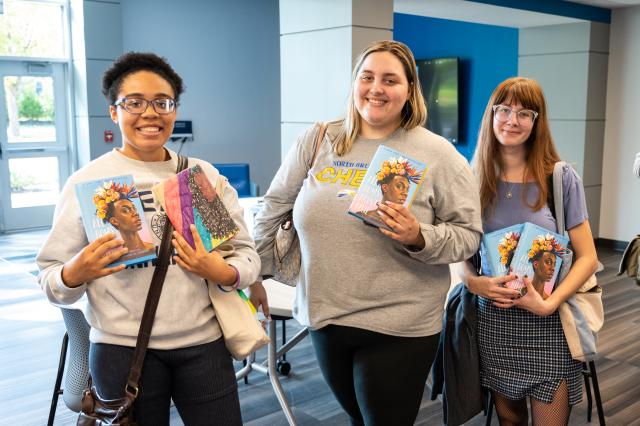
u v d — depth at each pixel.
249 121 8.91
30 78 7.62
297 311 1.91
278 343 4.12
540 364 2.02
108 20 7.34
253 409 3.22
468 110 8.77
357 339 1.77
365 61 1.71
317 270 1.80
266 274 2.01
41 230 7.90
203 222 1.50
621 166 7.24
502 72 8.23
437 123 9.00
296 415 3.16
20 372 3.67
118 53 7.47
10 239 7.35
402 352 1.75
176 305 1.45
